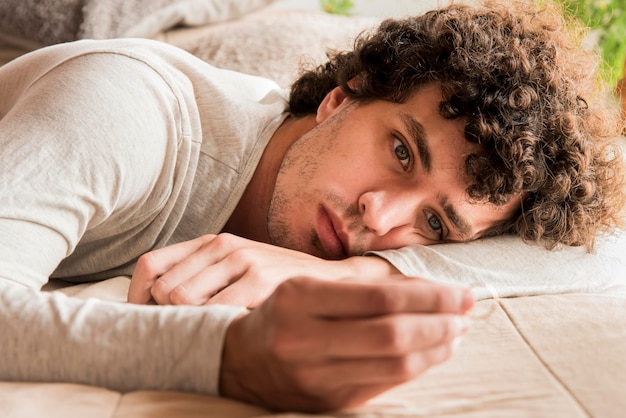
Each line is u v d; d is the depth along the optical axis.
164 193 0.87
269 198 0.99
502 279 0.90
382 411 0.51
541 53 0.95
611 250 1.02
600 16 1.91
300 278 0.47
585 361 0.61
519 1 1.09
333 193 0.91
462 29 0.92
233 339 0.50
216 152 0.95
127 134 0.77
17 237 0.64
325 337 0.45
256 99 1.08
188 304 0.68
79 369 0.52
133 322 0.53
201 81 0.98
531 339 0.66
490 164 0.87
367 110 0.94
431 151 0.88
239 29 1.62
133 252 0.91
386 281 0.49
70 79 0.78
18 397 0.48
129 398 0.50
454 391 0.55
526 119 0.89
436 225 0.93
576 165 0.95
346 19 1.81
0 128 0.72
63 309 0.54
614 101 1.42
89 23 1.48
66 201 0.69
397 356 0.45
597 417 0.52
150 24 1.57
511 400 0.54
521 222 0.97
